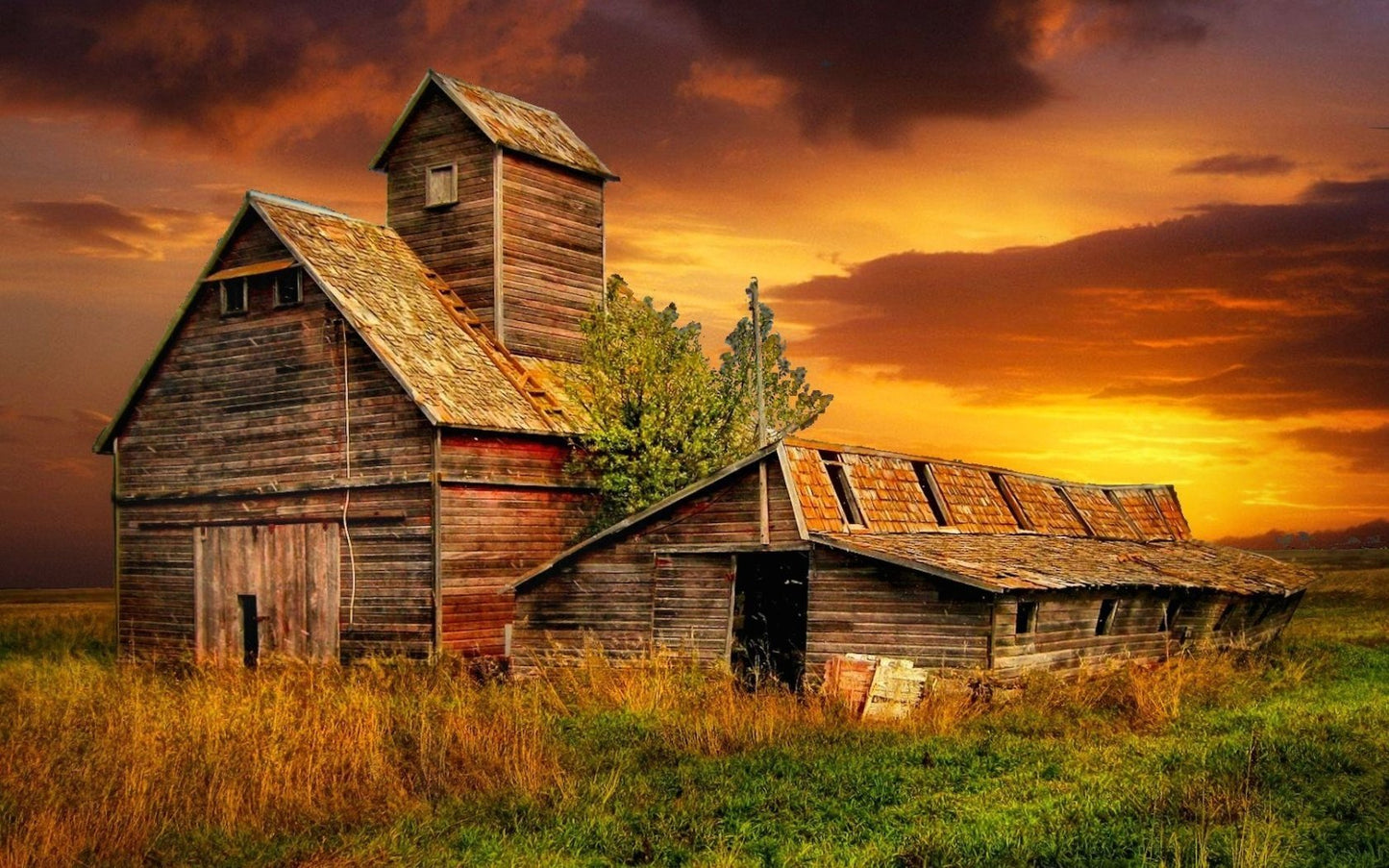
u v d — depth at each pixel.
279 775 15.48
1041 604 23.94
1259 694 23.88
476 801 15.33
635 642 25.98
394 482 29.38
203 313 33.44
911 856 12.71
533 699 21.80
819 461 25.81
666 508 25.80
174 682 26.88
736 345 37.62
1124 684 22.33
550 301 36.31
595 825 14.16
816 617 23.73
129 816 13.97
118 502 34.66
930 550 24.19
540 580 27.34
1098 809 14.08
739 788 15.73
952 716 20.14
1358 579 77.56
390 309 31.75
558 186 36.97
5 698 22.45
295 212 33.25
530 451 31.17
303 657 30.59
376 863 12.89
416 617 28.84
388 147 37.00
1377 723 18.89
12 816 13.84
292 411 31.42
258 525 31.86
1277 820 13.36
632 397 33.34
